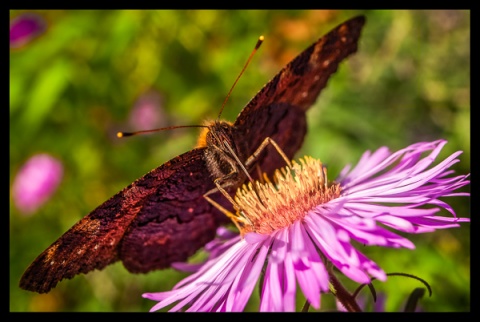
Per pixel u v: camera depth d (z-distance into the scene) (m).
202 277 0.13
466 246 0.18
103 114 0.22
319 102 0.20
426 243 0.18
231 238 0.14
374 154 0.14
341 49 0.14
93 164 0.22
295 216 0.13
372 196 0.13
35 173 0.21
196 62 0.22
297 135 0.14
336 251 0.12
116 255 0.13
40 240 0.22
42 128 0.22
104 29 0.21
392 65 0.22
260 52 0.21
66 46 0.21
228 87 0.21
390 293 0.17
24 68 0.21
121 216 0.13
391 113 0.21
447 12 0.21
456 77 0.21
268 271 0.12
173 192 0.13
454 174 0.19
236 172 0.13
